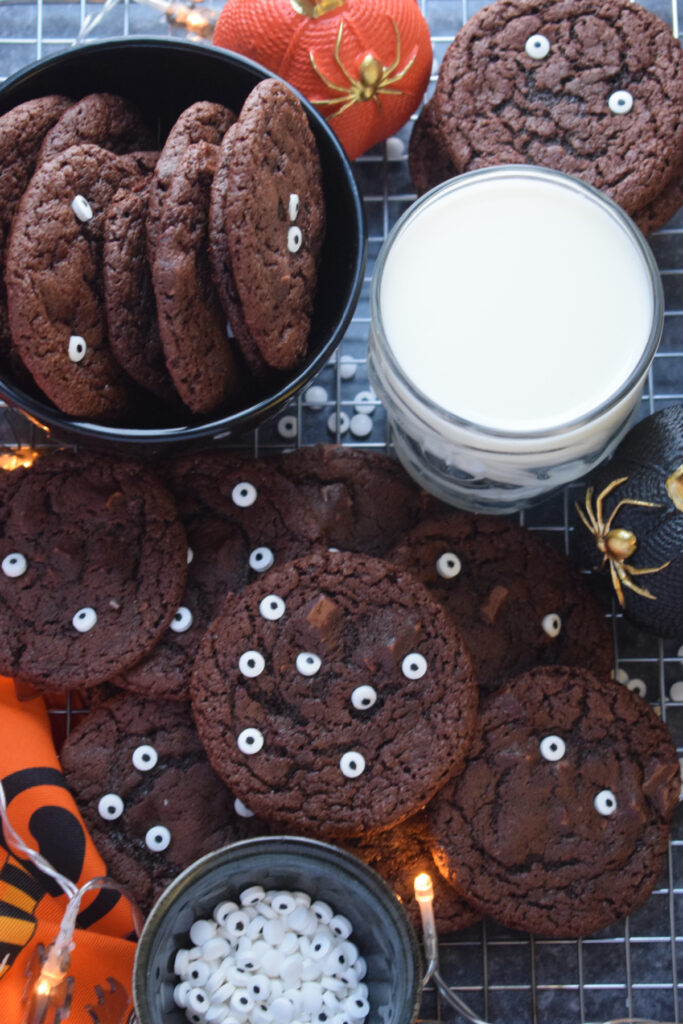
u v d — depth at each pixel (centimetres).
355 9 52
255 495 55
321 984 51
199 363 48
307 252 51
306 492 56
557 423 49
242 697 52
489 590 55
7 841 50
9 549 53
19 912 52
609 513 52
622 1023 53
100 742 54
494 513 57
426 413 49
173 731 54
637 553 51
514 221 50
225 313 49
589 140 53
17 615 53
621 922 55
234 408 51
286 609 53
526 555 55
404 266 50
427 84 55
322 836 52
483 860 53
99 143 51
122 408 51
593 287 50
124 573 53
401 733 52
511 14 54
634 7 54
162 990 50
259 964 51
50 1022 50
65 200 49
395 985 49
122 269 49
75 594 53
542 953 55
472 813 53
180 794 54
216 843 54
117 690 55
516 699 53
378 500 56
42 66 51
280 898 51
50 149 50
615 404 48
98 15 57
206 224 48
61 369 49
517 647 55
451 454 51
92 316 49
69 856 53
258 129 48
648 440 52
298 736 52
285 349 49
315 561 53
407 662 52
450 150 54
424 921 51
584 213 50
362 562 53
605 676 54
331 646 52
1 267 50
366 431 58
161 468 55
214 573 54
